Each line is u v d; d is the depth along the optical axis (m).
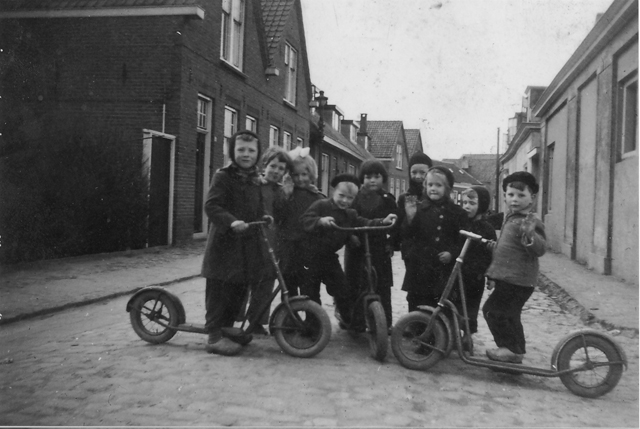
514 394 3.34
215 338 3.94
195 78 11.80
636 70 7.77
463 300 3.69
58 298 5.77
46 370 3.51
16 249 8.02
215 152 12.97
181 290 6.75
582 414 3.05
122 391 3.14
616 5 7.62
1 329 4.70
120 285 6.66
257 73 15.62
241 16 14.58
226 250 3.92
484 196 4.16
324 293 6.86
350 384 3.36
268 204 4.18
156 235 10.75
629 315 5.54
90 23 11.23
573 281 7.93
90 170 8.88
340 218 4.25
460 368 3.82
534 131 18.00
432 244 4.10
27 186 8.37
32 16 11.07
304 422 2.78
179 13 10.95
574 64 10.64
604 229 8.95
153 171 10.60
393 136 41.56
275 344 4.21
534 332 5.14
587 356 3.37
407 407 3.04
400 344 3.74
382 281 4.45
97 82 11.29
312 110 26.94
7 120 8.67
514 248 3.60
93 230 9.24
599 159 9.33
